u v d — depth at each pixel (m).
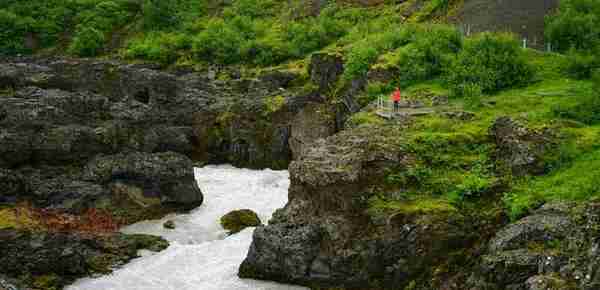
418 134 43.34
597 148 39.28
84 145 55.22
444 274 35.16
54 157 53.84
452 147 42.19
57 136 54.12
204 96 76.38
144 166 51.34
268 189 58.06
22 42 109.06
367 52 66.06
